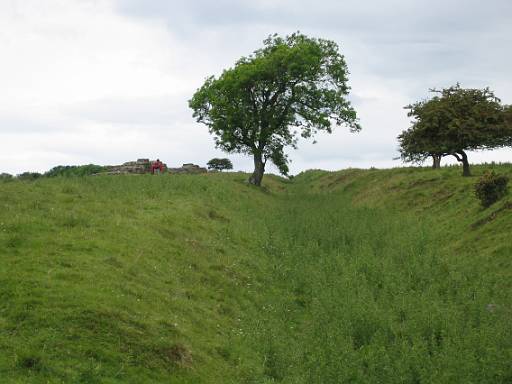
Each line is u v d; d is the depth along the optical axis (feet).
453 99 135.64
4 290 43.29
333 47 187.83
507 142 133.08
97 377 36.40
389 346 47.16
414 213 116.57
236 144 193.16
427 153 141.28
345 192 183.83
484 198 95.14
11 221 58.03
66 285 46.14
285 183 263.49
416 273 67.31
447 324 49.03
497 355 41.42
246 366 45.85
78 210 69.56
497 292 58.85
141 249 61.16
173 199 98.37
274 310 60.70
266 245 86.38
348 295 58.03
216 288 61.62
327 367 42.19
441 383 38.83
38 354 36.42
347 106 184.75
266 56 186.29
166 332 44.83
